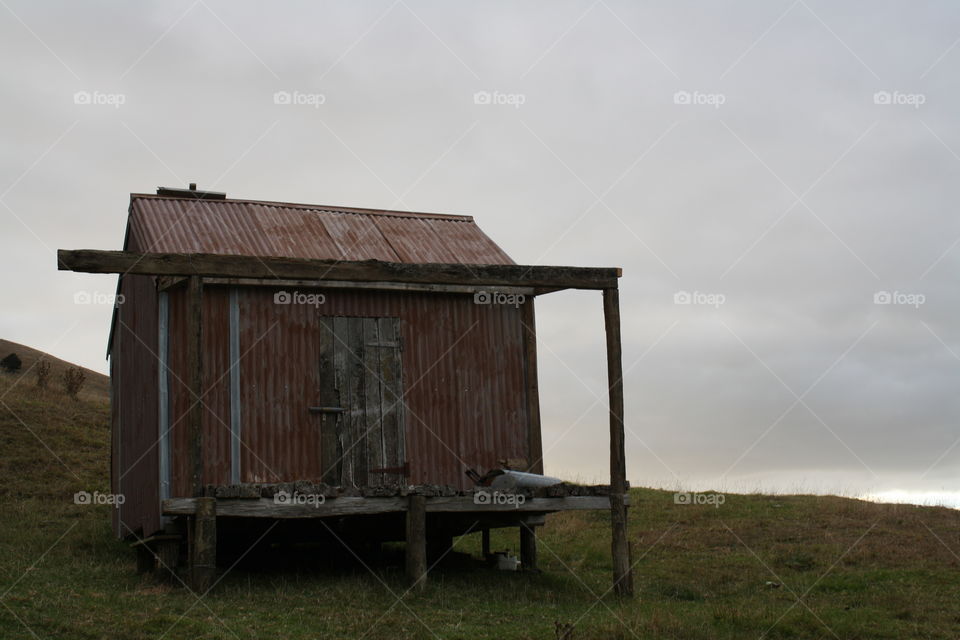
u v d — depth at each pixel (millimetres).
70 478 23812
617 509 15359
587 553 19375
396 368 17000
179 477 15383
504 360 17797
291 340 16391
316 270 14594
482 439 17344
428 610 13203
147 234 16969
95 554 17578
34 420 27812
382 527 16484
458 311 17641
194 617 12234
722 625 13281
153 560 15844
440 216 20672
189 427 13820
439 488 14805
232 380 15875
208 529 13547
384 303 17141
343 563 16938
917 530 20812
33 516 20453
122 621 11828
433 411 17094
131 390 18484
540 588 15453
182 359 15734
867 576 17094
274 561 17062
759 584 16781
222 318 15992
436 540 18203
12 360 40781
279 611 12773
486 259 18562
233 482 15570
